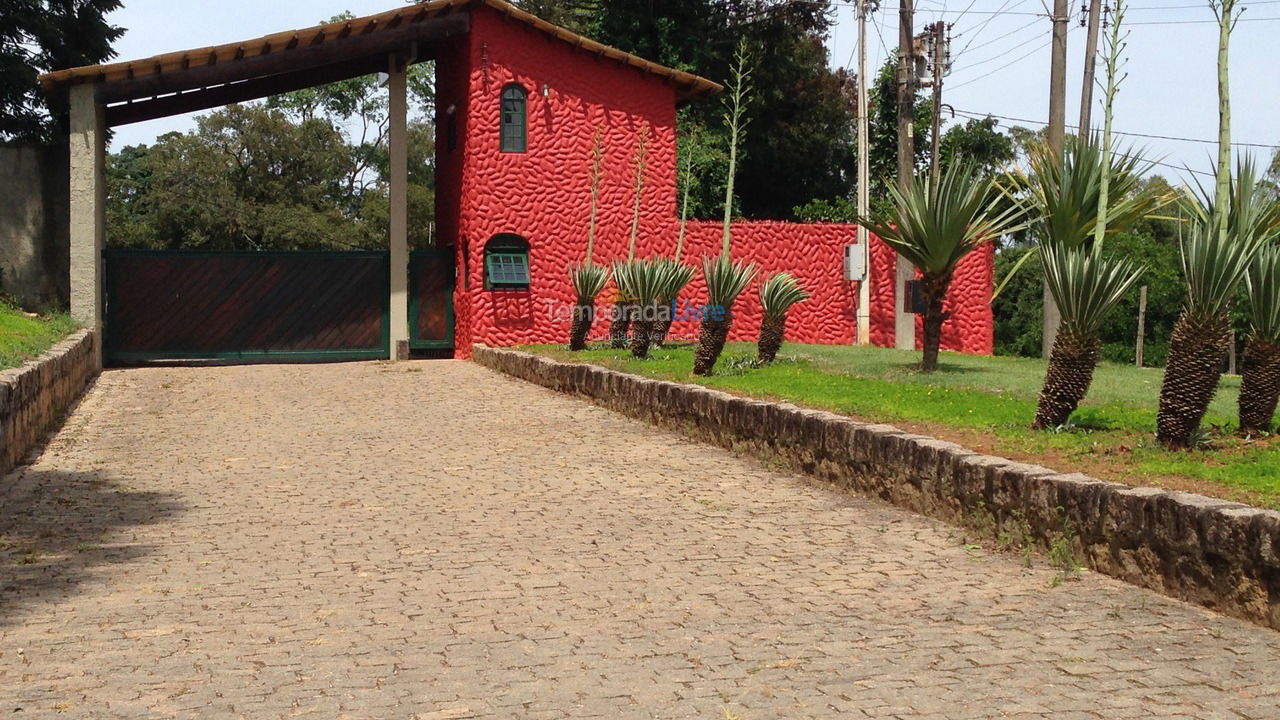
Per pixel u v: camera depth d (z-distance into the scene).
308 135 43.97
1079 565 6.84
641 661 5.22
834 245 22.05
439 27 20.14
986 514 7.71
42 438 12.38
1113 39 8.87
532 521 8.50
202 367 20.11
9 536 8.00
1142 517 6.34
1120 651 5.23
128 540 7.92
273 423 13.91
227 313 20.44
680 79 21.41
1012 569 6.89
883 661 5.16
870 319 22.06
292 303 20.75
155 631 5.77
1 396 10.00
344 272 21.02
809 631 5.66
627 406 14.37
